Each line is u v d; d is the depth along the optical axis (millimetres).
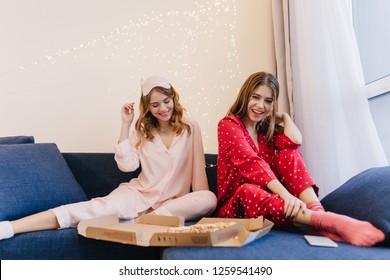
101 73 1957
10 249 1018
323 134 1479
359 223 896
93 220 1063
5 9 1963
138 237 912
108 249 1014
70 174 1526
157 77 1561
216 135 1942
